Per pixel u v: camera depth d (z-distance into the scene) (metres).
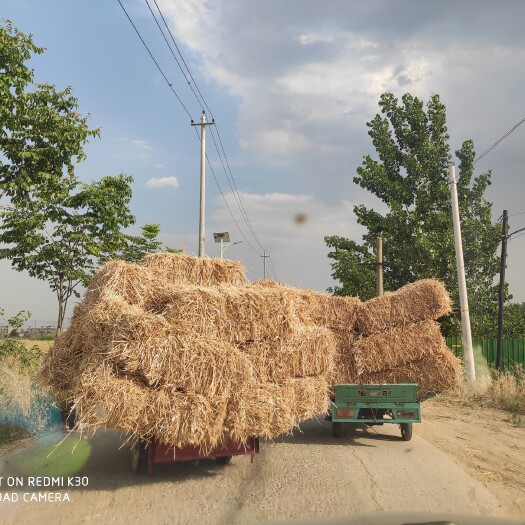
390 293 10.37
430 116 26.20
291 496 5.72
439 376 9.82
